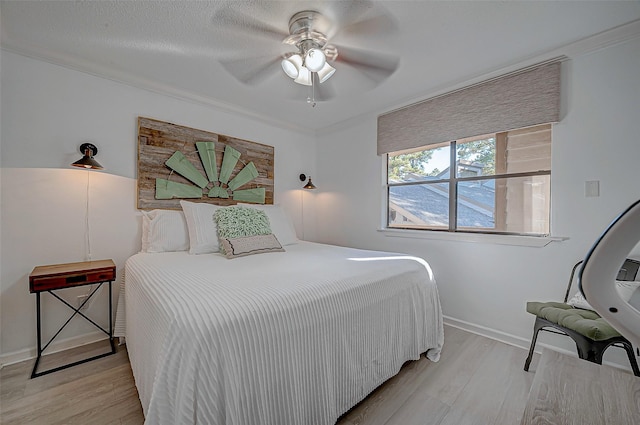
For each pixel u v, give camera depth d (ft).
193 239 7.22
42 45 5.88
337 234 11.39
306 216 12.06
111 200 7.11
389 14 4.88
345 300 4.26
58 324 6.40
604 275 1.34
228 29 5.31
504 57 6.25
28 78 6.03
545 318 5.12
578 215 5.86
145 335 3.91
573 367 2.63
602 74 5.57
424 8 4.75
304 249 7.97
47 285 5.45
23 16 4.96
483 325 7.29
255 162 10.18
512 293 6.80
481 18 5.00
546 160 6.59
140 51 6.08
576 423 1.98
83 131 6.70
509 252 6.87
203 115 8.81
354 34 5.41
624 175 5.37
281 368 3.36
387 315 5.01
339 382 4.11
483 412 4.47
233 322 3.04
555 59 6.03
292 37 5.36
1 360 5.72
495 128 6.87
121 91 7.25
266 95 8.37
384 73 6.30
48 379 5.23
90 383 5.12
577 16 4.94
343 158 11.12
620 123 5.40
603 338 4.11
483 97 7.09
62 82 6.42
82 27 5.28
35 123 6.12
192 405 2.64
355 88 7.84
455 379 5.32
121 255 7.25
